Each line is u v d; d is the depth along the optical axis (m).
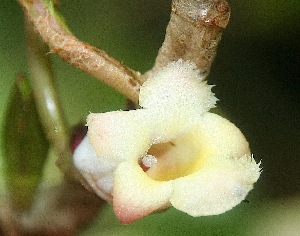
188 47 0.12
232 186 0.11
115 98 0.17
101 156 0.11
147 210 0.11
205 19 0.11
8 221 0.13
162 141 0.12
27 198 0.13
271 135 0.19
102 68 0.12
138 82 0.12
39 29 0.12
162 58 0.12
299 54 0.20
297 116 0.19
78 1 0.19
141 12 0.19
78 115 0.17
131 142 0.11
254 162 0.11
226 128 0.12
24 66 0.17
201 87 0.12
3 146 0.12
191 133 0.12
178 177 0.11
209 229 0.16
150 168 0.11
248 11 0.19
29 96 0.12
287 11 0.19
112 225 0.14
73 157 0.12
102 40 0.19
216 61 0.20
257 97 0.20
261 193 0.17
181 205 0.11
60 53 0.12
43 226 0.13
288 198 0.18
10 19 0.18
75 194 0.12
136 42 0.19
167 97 0.12
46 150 0.12
